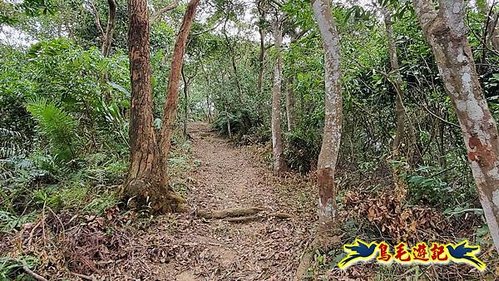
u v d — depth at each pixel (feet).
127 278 11.46
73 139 20.74
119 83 24.20
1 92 22.47
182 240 14.33
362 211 12.04
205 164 32.76
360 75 19.53
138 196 16.21
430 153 16.10
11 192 16.35
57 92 22.48
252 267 12.32
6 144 21.90
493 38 12.17
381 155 19.85
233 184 25.88
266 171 29.86
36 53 23.48
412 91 16.92
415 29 15.76
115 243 13.03
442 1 5.90
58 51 22.39
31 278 10.34
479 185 5.81
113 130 23.04
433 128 15.38
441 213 11.90
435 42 6.00
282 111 35.60
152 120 16.90
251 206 19.60
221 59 52.01
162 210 16.69
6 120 22.85
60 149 19.95
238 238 15.10
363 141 22.45
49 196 16.12
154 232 14.76
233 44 50.65
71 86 21.85
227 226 16.31
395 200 11.68
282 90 35.29
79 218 13.61
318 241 12.03
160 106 35.37
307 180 25.66
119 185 17.74
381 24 19.26
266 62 46.57
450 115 14.71
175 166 27.45
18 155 20.49
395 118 20.02
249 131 46.55
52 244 11.65
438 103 14.71
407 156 15.23
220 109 52.54
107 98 23.58
